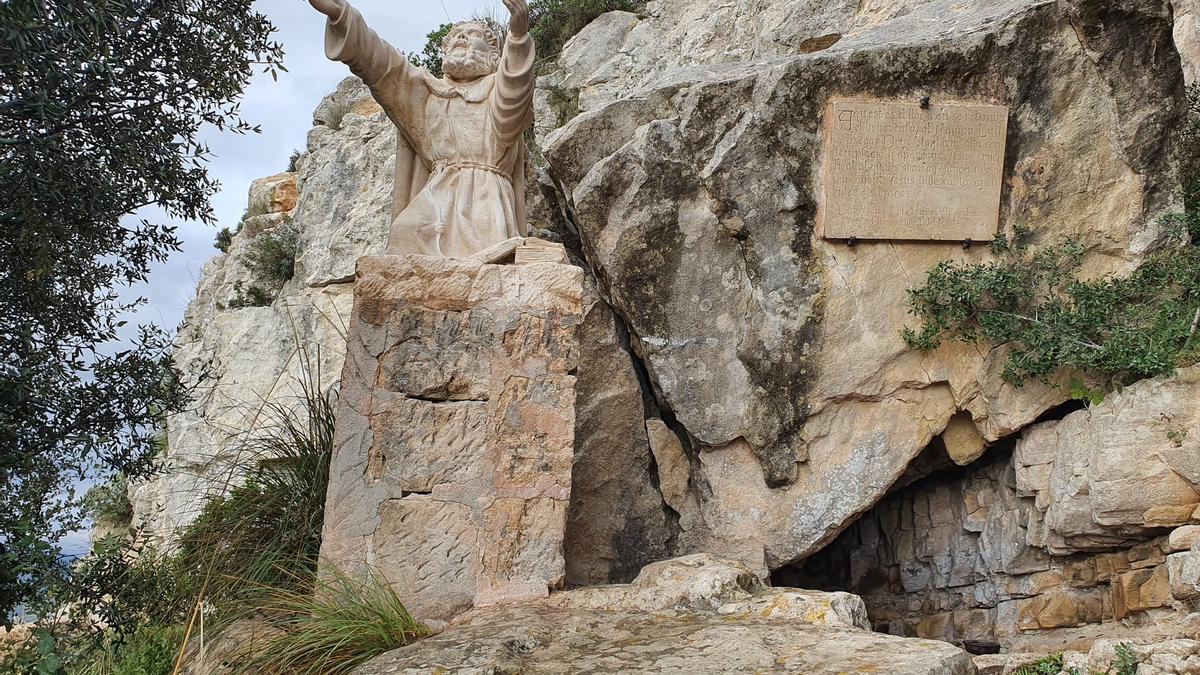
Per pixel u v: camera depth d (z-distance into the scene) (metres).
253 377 13.01
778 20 11.92
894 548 8.81
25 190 5.07
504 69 6.50
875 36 8.70
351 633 5.04
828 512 7.77
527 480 5.97
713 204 7.88
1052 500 7.30
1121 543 7.12
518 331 6.12
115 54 5.30
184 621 6.07
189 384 13.48
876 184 7.79
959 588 8.33
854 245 7.84
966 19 8.29
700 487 8.00
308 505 6.53
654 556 7.83
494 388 6.04
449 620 5.67
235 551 6.42
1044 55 7.75
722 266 7.91
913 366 7.80
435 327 6.06
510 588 5.81
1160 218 7.53
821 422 7.83
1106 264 7.75
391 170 13.15
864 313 7.82
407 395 5.97
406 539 5.79
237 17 5.86
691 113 7.95
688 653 4.47
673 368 7.86
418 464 5.89
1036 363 7.37
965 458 7.98
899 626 8.60
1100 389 7.28
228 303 15.03
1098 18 7.62
